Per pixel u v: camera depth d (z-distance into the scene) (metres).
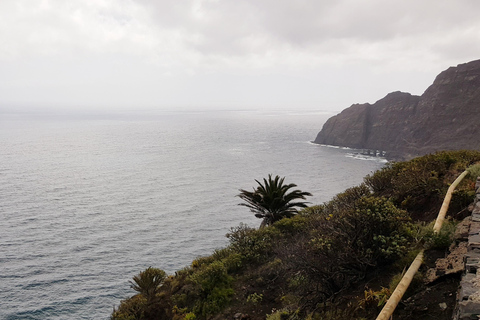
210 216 103.69
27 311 54.41
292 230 15.93
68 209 113.62
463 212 8.02
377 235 7.57
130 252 76.94
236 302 11.23
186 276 14.38
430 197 10.80
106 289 60.75
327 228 8.74
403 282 5.52
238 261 13.53
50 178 167.50
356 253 7.45
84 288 61.16
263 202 22.41
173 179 165.38
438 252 6.71
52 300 57.47
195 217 102.81
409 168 13.50
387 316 4.91
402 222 8.01
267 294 10.98
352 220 7.94
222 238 84.69
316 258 8.12
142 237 86.50
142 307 12.20
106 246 80.81
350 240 7.74
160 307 12.20
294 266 9.45
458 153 14.05
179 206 116.06
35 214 107.69
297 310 8.13
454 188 9.29
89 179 166.00
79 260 73.00
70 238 86.56
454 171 12.09
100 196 132.38
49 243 83.19
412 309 5.32
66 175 175.75
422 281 5.86
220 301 11.29
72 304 56.28
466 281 4.17
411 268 5.94
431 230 7.23
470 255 4.81
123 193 137.25
